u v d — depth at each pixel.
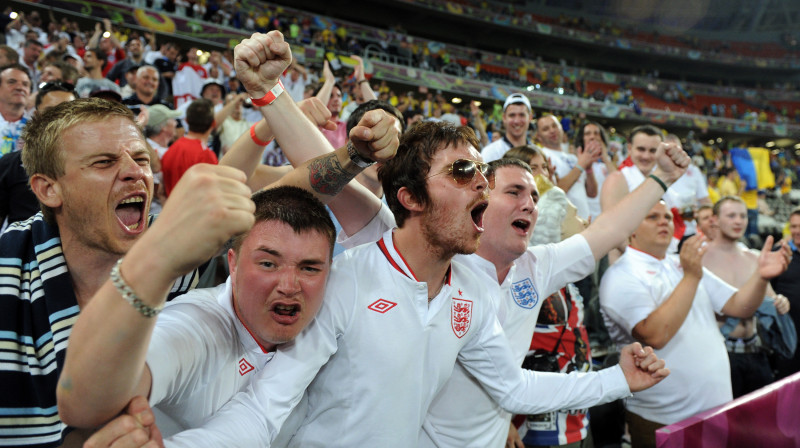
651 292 2.41
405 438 1.23
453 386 1.51
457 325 1.31
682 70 31.02
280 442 1.23
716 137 27.61
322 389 1.23
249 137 1.72
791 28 30.23
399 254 1.26
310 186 1.25
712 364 2.44
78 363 0.70
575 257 1.89
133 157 1.16
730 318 3.01
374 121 1.12
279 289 1.02
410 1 23.84
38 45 6.04
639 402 2.53
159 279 0.67
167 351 0.90
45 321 1.14
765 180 8.30
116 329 0.68
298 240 1.03
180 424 1.08
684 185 5.46
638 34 29.36
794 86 31.16
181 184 0.67
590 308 3.29
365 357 1.19
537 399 1.43
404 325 1.22
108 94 2.77
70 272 1.19
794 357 3.73
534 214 1.68
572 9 29.36
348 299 1.19
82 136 1.10
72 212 1.12
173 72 7.46
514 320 1.72
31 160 1.13
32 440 1.11
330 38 18.23
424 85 20.61
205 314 1.08
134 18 14.13
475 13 25.41
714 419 1.94
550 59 29.00
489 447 1.58
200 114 3.47
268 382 1.06
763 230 8.09
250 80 1.29
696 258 2.25
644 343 2.37
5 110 3.05
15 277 1.15
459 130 1.26
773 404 2.09
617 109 24.45
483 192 1.21
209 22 15.43
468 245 1.24
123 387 0.74
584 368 2.19
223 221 0.65
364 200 1.52
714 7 29.78
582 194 4.34
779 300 3.12
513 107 4.25
